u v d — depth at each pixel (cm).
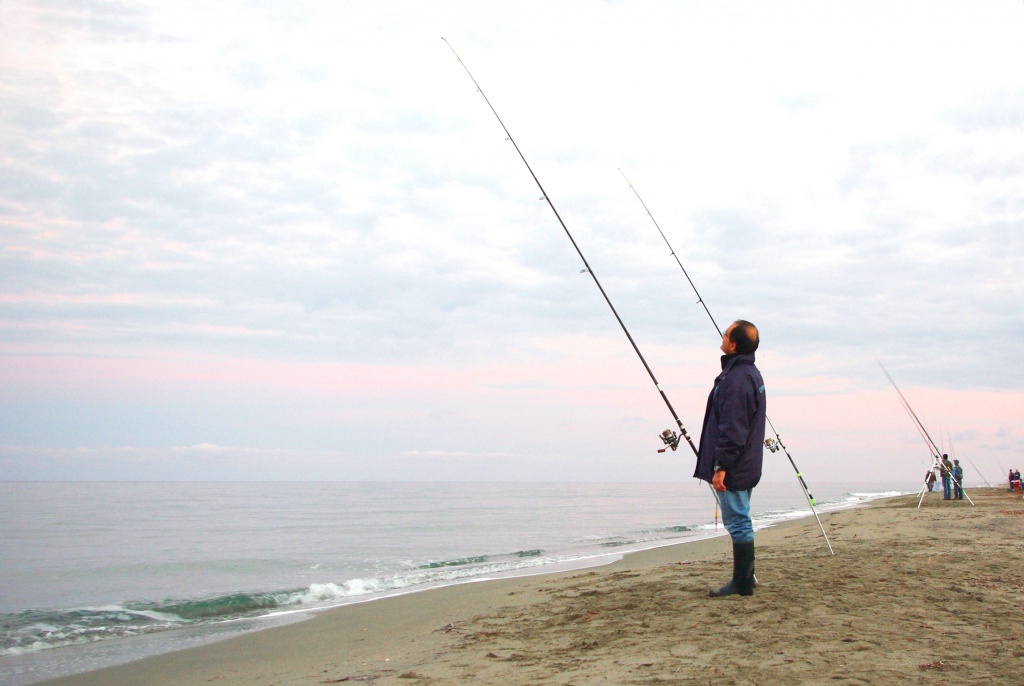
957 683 280
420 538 1959
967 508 1573
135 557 1520
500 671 356
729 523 468
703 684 294
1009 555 690
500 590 809
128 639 683
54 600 969
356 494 7519
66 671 542
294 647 569
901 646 339
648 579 672
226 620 773
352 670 426
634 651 361
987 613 411
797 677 295
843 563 645
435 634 525
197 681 461
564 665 353
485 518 2950
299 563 1376
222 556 1526
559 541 1761
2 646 664
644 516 3005
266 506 4409
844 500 3903
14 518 3127
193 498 6103
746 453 443
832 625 384
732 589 474
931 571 577
